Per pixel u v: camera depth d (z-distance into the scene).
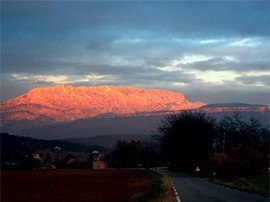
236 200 26.95
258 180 55.00
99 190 43.38
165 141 108.19
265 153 93.06
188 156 102.50
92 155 182.75
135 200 28.62
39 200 32.56
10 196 37.12
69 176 85.69
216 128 101.94
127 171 114.44
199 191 36.84
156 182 54.69
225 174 69.62
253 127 98.50
